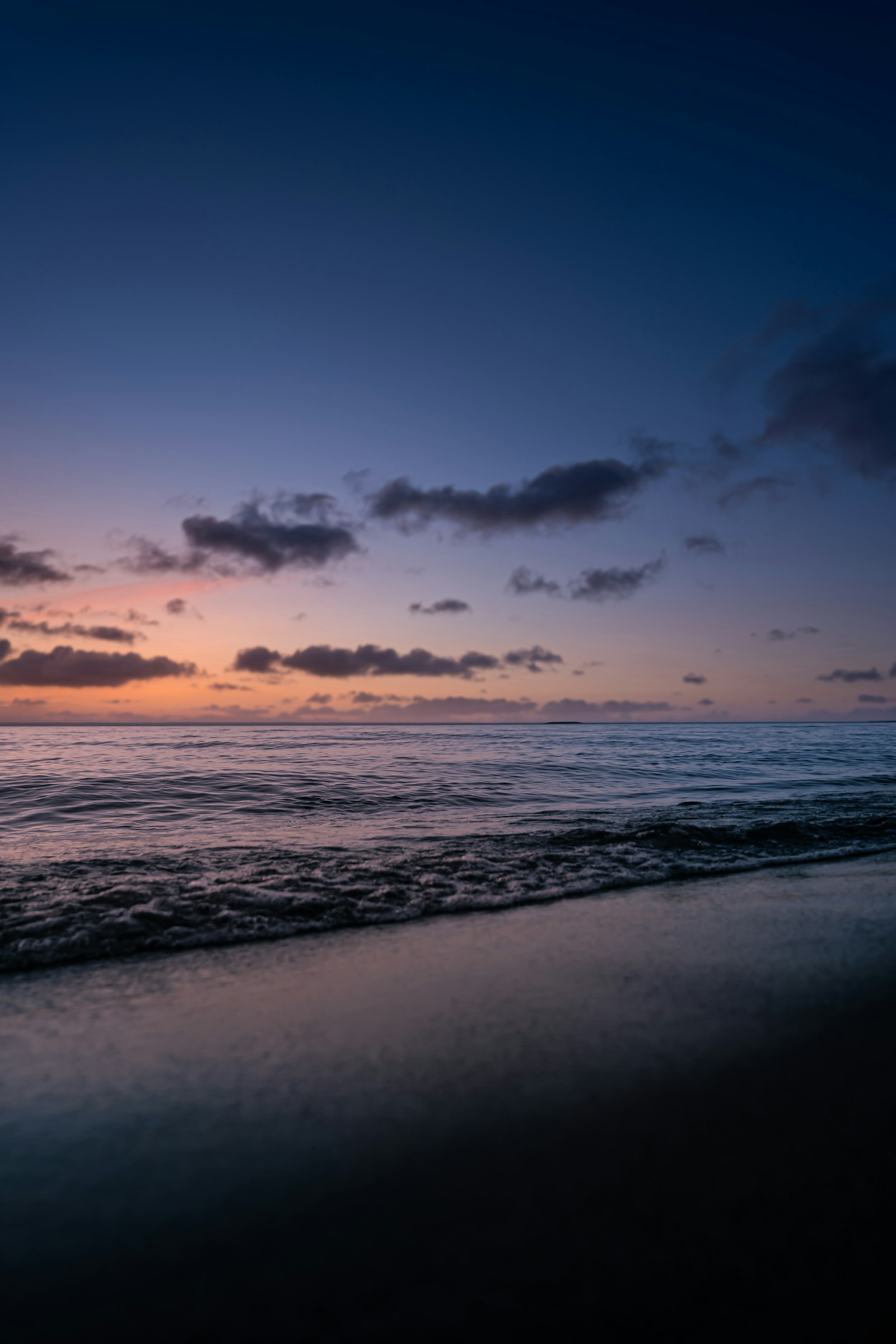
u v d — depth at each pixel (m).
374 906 5.33
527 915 5.14
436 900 5.55
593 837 8.54
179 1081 2.56
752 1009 3.26
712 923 4.87
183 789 14.27
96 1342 1.43
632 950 4.23
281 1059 2.74
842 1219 1.80
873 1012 3.22
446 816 10.98
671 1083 2.53
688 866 6.91
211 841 8.59
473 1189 1.93
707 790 15.04
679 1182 1.95
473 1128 2.23
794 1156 2.07
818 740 43.34
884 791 14.63
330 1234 1.76
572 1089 2.48
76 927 4.70
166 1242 1.73
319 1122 2.27
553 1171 2.00
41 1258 1.66
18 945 4.35
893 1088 2.51
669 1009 3.25
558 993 3.48
